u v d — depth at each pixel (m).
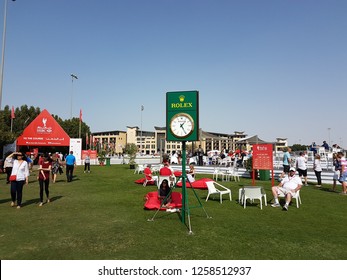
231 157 25.12
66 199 10.44
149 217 7.65
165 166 12.74
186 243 5.50
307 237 5.95
